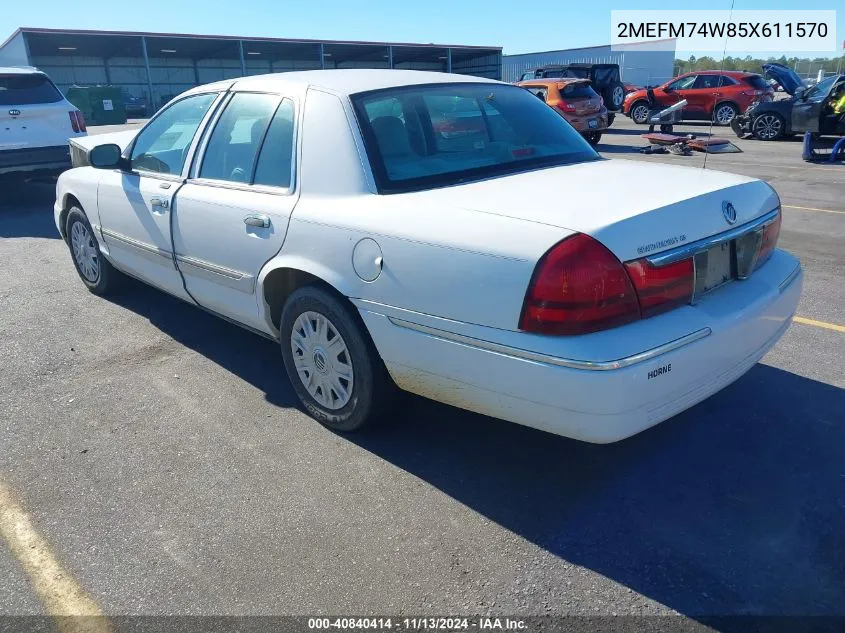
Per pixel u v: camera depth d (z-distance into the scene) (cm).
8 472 310
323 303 312
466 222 259
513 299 242
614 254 235
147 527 271
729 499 281
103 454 323
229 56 4438
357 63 4894
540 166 332
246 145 358
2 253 702
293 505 283
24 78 923
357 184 302
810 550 251
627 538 259
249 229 341
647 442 323
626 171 319
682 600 230
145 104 3591
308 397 344
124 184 445
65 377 404
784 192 924
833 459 306
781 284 304
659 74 3662
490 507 279
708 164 1170
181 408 365
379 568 247
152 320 493
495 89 379
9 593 239
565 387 236
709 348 256
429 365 275
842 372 387
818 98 1416
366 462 312
